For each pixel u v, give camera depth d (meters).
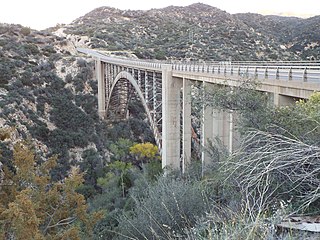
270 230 4.77
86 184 40.94
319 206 5.98
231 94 12.01
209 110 18.83
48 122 48.75
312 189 6.09
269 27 109.75
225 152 12.89
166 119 27.84
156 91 31.72
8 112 42.97
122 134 53.84
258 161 6.57
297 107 9.60
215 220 5.93
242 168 7.21
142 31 118.50
